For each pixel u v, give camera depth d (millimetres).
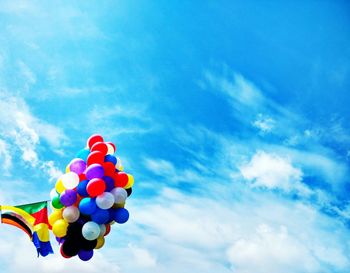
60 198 4039
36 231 4152
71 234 4051
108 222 4273
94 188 3922
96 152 4148
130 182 4473
